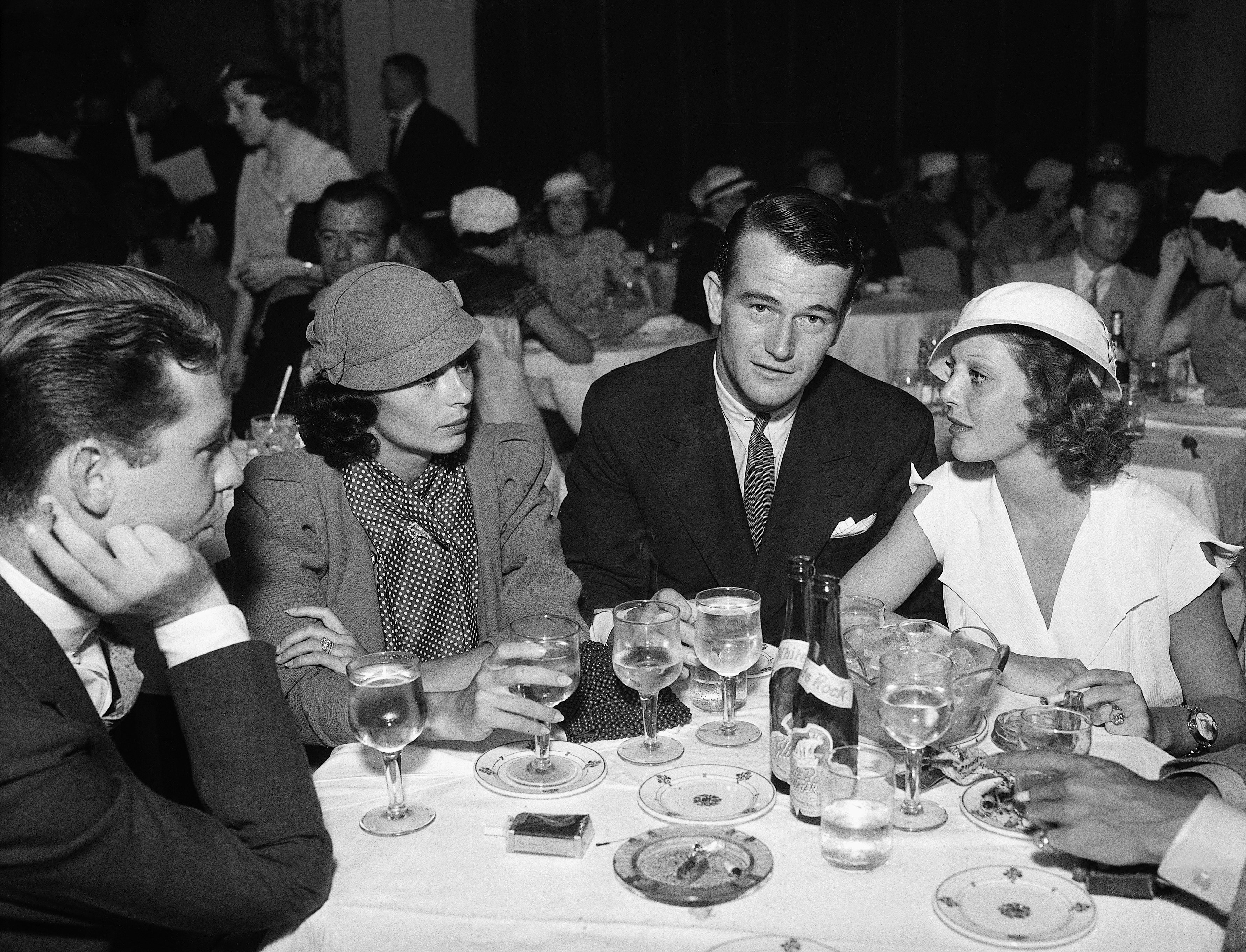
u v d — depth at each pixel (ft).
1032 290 5.72
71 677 3.81
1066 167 22.40
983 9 30.89
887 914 3.69
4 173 15.92
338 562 5.94
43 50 17.34
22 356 3.51
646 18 30.60
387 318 5.63
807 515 6.85
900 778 4.54
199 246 17.70
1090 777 3.97
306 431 5.92
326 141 28.89
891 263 21.01
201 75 27.78
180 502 3.79
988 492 6.26
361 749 4.95
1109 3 30.45
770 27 30.96
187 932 4.18
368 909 3.80
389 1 28.78
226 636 3.95
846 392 6.99
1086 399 5.69
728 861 3.95
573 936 3.62
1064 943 3.51
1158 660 5.92
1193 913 3.70
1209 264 12.62
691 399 6.98
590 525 7.22
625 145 31.27
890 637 5.03
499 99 30.19
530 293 13.42
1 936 3.80
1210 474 9.51
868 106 31.48
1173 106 32.32
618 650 4.67
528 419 12.96
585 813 4.33
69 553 3.69
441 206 22.11
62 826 3.47
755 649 4.74
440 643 6.17
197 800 8.95
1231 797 4.11
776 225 5.96
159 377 3.61
